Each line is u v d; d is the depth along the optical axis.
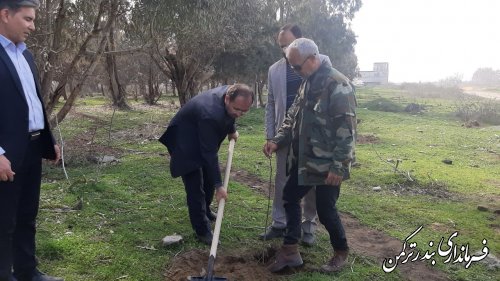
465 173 8.59
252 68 20.30
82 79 8.34
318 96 3.71
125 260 4.02
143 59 25.20
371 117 18.98
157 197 5.92
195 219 4.43
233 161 8.63
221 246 4.46
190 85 19.91
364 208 6.05
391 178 7.75
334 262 4.07
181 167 4.23
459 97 32.31
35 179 3.33
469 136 13.89
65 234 4.48
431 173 8.40
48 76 7.91
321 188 3.82
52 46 7.99
